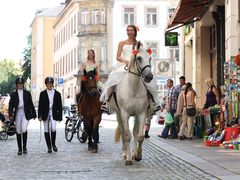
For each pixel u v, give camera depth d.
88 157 14.79
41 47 102.00
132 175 10.97
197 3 21.67
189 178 10.34
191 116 20.61
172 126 21.20
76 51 73.25
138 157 13.32
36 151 16.86
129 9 68.31
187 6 21.38
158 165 12.58
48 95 16.59
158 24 67.94
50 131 16.53
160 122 22.11
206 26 27.11
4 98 28.09
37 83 101.50
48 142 16.42
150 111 13.16
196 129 21.86
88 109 16.33
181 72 32.91
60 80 53.94
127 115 12.62
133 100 12.48
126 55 12.99
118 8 68.25
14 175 11.23
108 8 68.69
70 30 77.88
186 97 20.56
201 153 14.88
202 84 27.39
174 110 21.06
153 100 12.83
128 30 13.08
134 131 13.38
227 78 17.34
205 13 24.38
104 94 13.67
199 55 27.42
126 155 12.83
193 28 28.33
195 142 19.14
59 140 21.72
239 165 11.96
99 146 18.44
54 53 95.88
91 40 69.38
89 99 16.23
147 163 13.02
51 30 102.44
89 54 16.69
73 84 75.44
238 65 16.55
